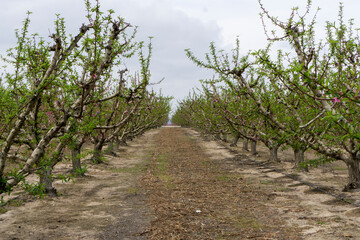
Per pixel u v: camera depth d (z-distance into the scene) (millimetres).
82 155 7301
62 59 5387
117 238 6914
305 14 7523
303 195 10914
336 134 8742
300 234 6969
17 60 6008
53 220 8180
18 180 4859
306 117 9531
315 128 8945
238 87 11305
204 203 10055
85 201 10297
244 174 15844
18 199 10047
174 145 32781
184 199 10594
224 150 27375
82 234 7152
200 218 8406
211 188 12484
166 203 10023
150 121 26641
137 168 17828
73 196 10922
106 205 9805
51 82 5043
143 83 7656
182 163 20062
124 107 15492
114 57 6469
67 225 7797
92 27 5648
